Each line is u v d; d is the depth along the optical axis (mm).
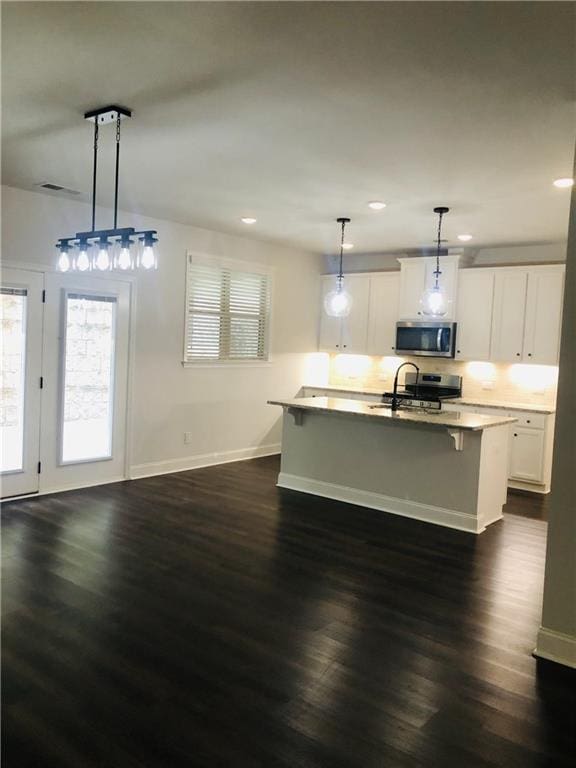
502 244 6703
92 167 4254
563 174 4051
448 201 4855
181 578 3666
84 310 5551
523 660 2854
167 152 3857
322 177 4320
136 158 4004
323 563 4008
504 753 2182
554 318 6320
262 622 3139
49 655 2736
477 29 2250
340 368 8484
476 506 4789
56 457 5461
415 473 5129
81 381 5590
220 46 2455
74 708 2354
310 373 8305
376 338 7727
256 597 3441
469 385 7227
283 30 2311
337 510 5266
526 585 3746
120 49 2506
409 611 3336
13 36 2404
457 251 6941
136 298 5961
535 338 6453
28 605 3229
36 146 3818
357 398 7652
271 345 7586
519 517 5289
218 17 2229
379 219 5672
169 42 2432
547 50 2389
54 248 5246
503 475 5215
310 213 5539
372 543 4445
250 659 2768
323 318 8281
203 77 2750
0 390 5035
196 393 6711
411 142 3512
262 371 7531
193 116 3230
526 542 4578
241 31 2326
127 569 3771
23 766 2033
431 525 4934
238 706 2404
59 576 3625
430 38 2328
